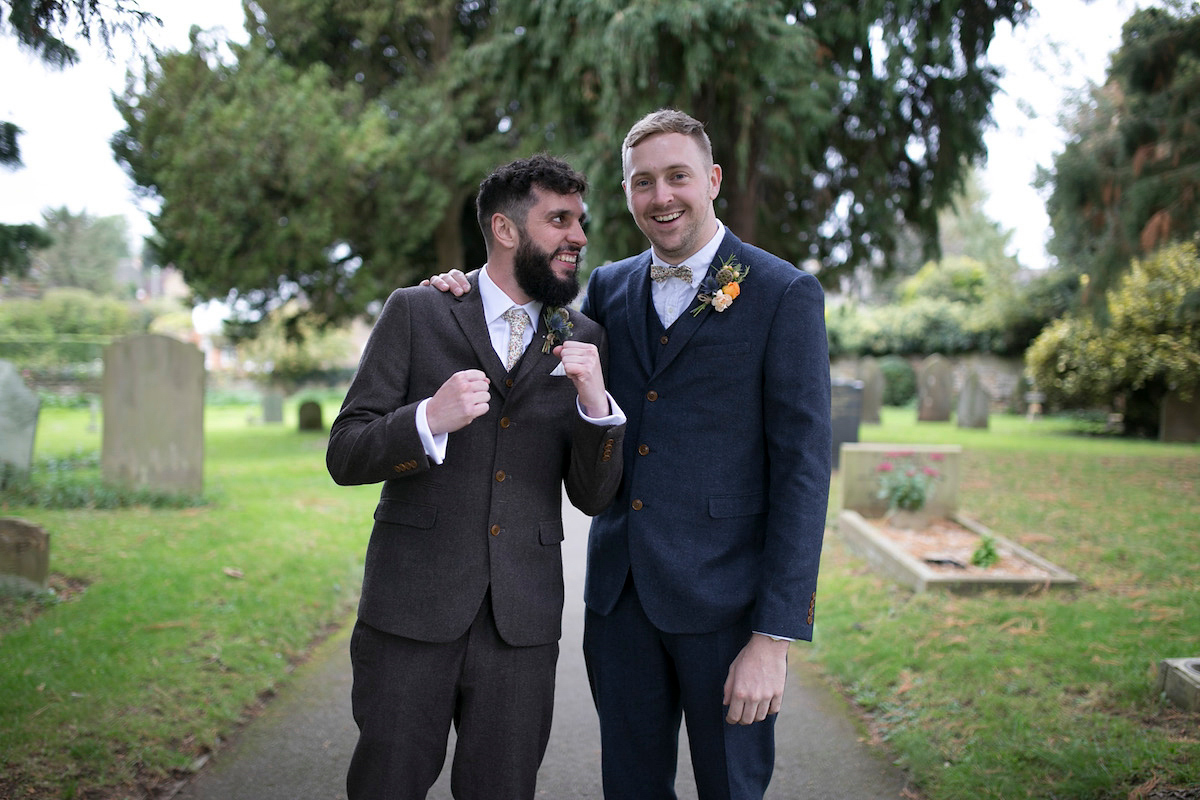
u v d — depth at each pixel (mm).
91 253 43156
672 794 2143
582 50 7602
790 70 7227
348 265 13336
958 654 3703
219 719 3152
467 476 1947
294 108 11148
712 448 2004
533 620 1951
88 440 12867
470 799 1959
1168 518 6430
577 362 1833
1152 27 6180
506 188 1946
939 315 21781
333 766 2869
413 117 12312
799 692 3607
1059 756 2756
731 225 8547
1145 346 12641
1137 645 3678
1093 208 6957
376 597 1920
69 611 4027
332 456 1888
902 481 6281
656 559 1984
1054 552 5457
